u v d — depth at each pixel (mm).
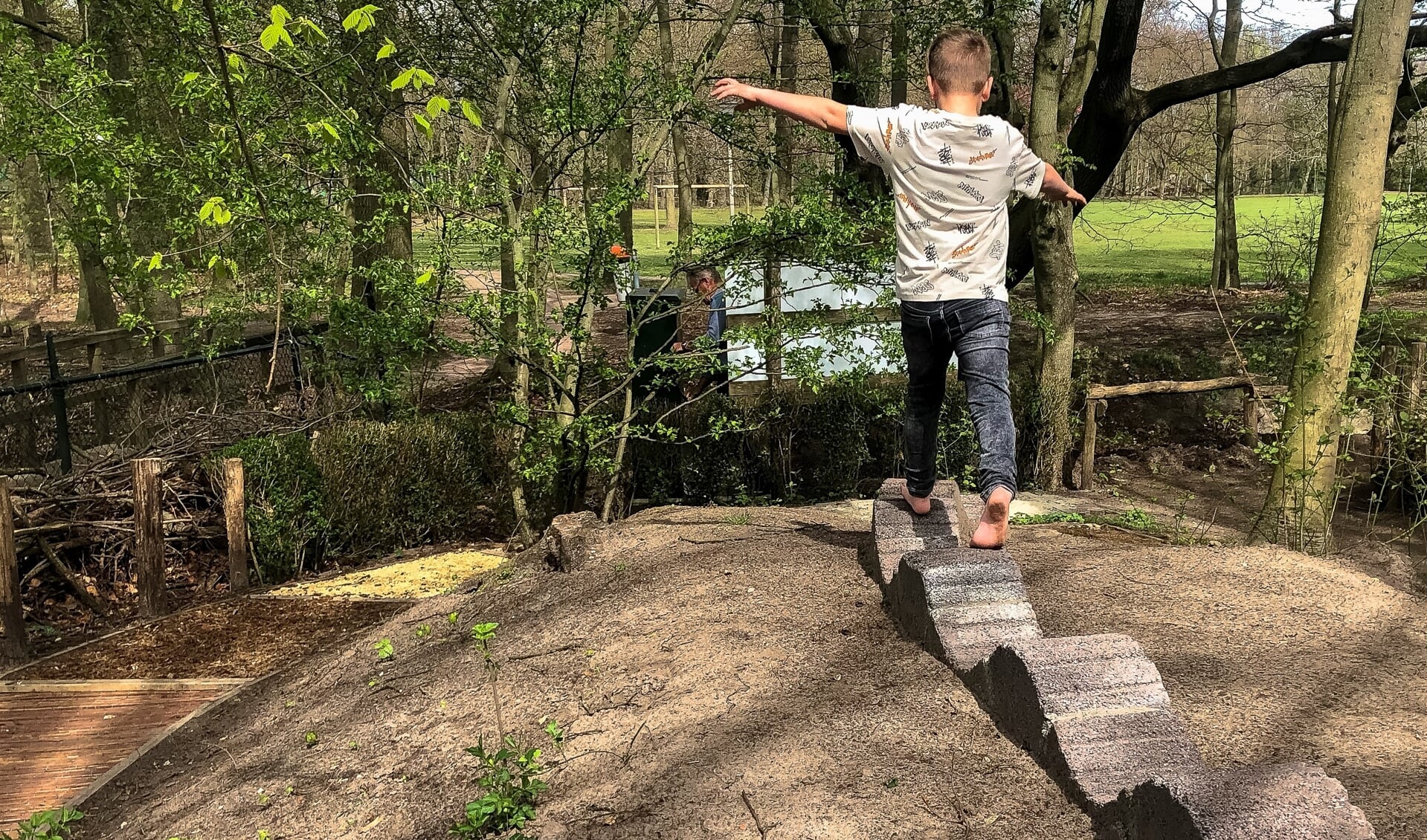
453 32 6730
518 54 6340
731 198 21750
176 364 8891
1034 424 9180
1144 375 11898
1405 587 5414
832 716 3066
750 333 6340
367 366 6730
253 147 6105
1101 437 11023
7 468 8078
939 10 8734
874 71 9438
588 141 6355
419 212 6086
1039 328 8672
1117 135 11023
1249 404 10031
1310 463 6000
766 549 4754
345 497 7480
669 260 6453
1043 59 8742
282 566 7148
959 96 3326
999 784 2611
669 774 2936
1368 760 2605
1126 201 22938
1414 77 11773
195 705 5043
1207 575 4035
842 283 6160
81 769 4438
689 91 6359
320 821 3275
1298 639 3432
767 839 2545
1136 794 2230
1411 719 2838
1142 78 25062
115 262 7918
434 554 7645
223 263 4297
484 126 6777
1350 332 6023
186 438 8438
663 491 8211
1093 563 4297
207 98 6113
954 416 8523
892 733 2920
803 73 13523
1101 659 2764
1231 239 21844
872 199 6406
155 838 3475
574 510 7324
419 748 3557
